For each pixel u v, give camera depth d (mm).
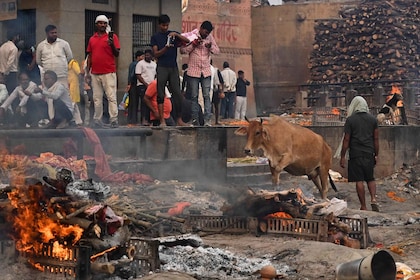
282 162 15578
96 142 14453
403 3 36969
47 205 8422
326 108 28234
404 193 20234
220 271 9461
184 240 10469
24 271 8328
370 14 36938
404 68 36312
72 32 23188
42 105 16422
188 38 18531
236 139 19984
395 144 23562
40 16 22938
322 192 16484
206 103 19016
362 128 15836
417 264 10188
